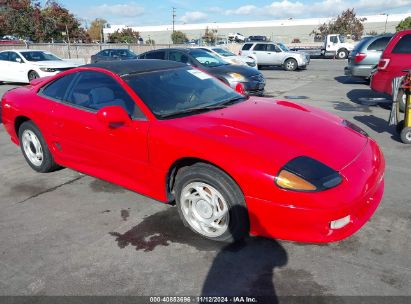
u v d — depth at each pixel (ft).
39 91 14.75
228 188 9.12
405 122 17.78
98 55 66.74
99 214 11.83
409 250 9.31
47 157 14.79
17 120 15.57
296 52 64.18
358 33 163.73
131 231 10.75
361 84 41.42
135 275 8.84
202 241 10.10
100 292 8.34
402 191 12.57
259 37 135.74
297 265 8.92
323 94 34.65
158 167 10.52
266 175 8.51
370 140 11.00
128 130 11.01
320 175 8.44
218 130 9.79
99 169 12.77
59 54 80.53
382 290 7.98
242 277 8.61
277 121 10.46
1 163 17.11
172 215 11.57
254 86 30.91
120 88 11.74
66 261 9.48
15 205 12.73
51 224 11.34
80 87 13.06
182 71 13.38
